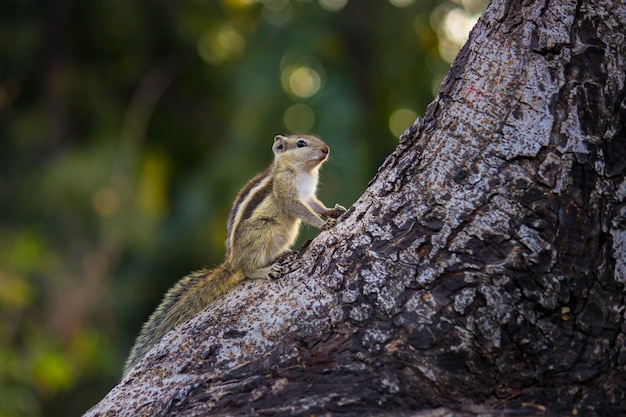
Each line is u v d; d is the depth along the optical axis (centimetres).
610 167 866
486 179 882
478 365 843
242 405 841
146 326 1128
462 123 909
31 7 3144
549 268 852
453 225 877
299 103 2895
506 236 862
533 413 811
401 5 3052
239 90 2912
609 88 880
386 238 899
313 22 2942
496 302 850
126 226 2848
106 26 3188
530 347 845
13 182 3066
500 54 910
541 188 866
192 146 3378
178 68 3312
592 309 848
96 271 2812
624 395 826
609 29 891
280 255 1229
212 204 2909
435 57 3067
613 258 854
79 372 2617
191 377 900
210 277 1155
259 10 3091
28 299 2441
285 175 1302
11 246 2677
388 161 952
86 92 3194
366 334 861
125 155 2992
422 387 830
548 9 902
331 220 1024
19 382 2328
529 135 879
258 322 909
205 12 3206
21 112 3203
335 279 902
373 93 3067
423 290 867
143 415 896
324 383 838
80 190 2848
